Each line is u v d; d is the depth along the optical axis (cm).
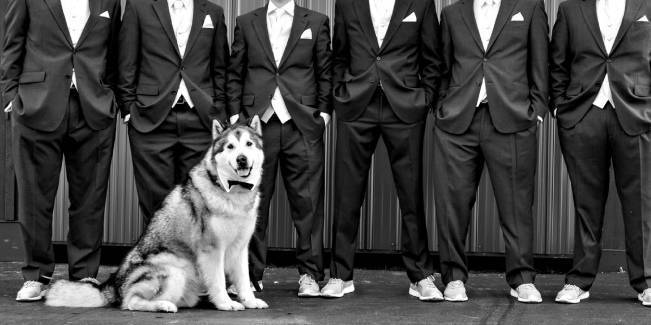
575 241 500
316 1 627
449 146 502
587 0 496
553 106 507
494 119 491
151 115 508
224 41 532
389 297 509
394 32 509
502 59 497
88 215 506
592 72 487
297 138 518
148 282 453
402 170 512
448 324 420
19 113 488
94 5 504
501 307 469
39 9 494
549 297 508
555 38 504
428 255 516
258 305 468
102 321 421
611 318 435
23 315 438
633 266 488
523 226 497
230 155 448
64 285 464
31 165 494
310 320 429
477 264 623
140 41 518
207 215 455
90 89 497
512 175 494
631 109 475
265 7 533
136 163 515
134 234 647
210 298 461
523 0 503
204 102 512
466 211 502
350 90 512
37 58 493
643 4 489
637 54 483
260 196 497
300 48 521
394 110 504
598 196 491
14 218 655
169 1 516
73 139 500
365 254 634
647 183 481
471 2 510
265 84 519
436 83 518
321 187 525
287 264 643
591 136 486
